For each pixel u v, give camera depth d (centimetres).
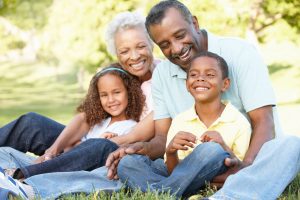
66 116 1706
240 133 407
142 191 395
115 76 483
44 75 3119
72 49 1440
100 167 421
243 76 421
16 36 3369
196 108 420
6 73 3259
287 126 1327
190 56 419
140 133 460
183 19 412
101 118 491
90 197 380
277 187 362
